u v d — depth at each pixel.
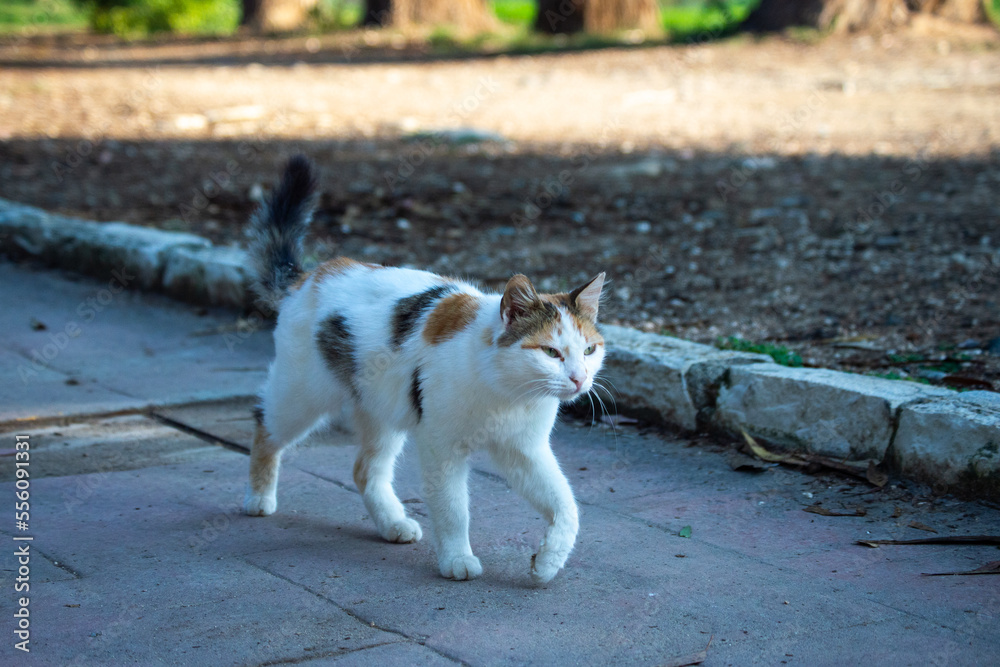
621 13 27.86
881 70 19.23
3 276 9.03
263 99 18.61
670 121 15.82
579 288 3.91
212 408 6.02
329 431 5.71
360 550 4.12
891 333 6.79
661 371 5.57
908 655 3.19
